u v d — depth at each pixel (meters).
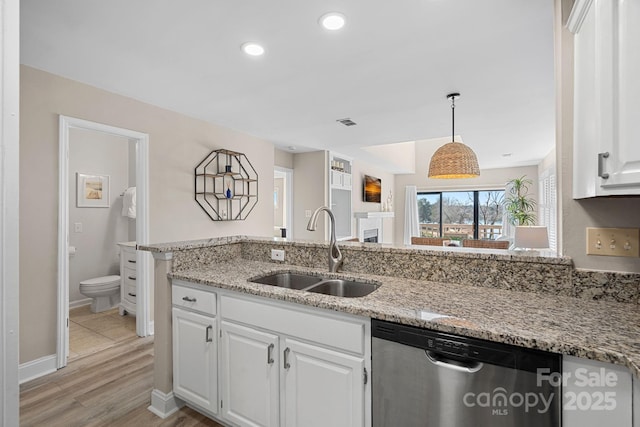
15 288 0.73
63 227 2.49
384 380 1.23
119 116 2.87
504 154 5.89
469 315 1.17
